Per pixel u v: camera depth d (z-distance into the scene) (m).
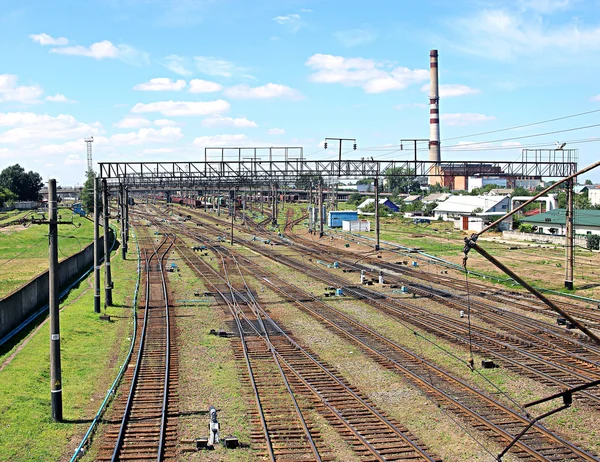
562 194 100.56
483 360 22.77
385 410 17.84
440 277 46.34
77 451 14.79
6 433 15.77
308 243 76.88
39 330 27.91
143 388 20.03
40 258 58.75
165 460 14.55
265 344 26.08
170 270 52.06
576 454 14.58
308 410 17.81
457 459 14.43
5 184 142.12
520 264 52.84
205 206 148.12
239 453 14.91
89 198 117.00
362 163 50.06
